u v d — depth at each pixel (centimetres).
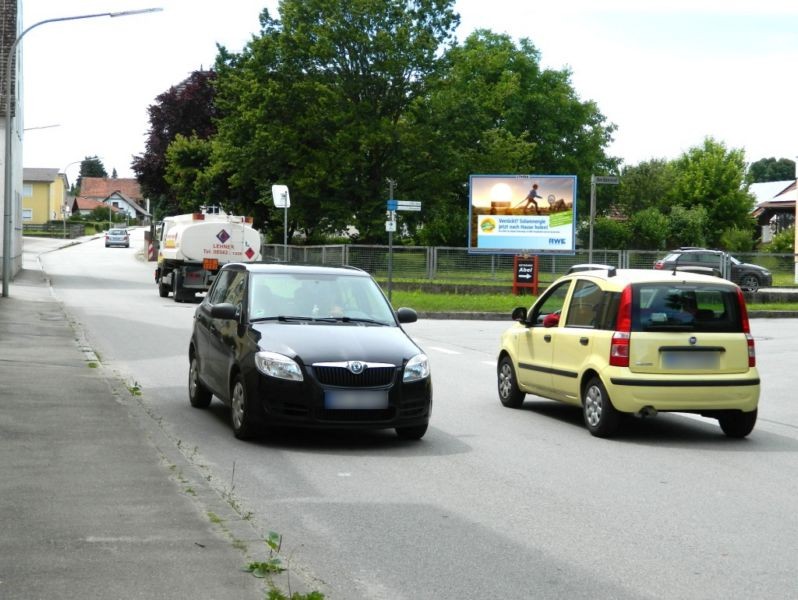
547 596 533
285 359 954
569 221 4025
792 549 636
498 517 708
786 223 8819
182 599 476
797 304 3766
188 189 6369
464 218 6269
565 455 962
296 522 680
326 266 1142
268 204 5753
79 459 811
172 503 669
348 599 518
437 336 2383
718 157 8594
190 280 3312
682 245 7962
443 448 984
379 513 712
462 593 535
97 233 13425
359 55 5531
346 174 5469
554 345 1172
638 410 1043
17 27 4191
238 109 5622
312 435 1040
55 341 1848
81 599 473
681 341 1052
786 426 1179
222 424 1084
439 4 5653
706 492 805
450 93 5725
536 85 7150
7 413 1026
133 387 1268
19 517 623
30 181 13688
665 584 559
